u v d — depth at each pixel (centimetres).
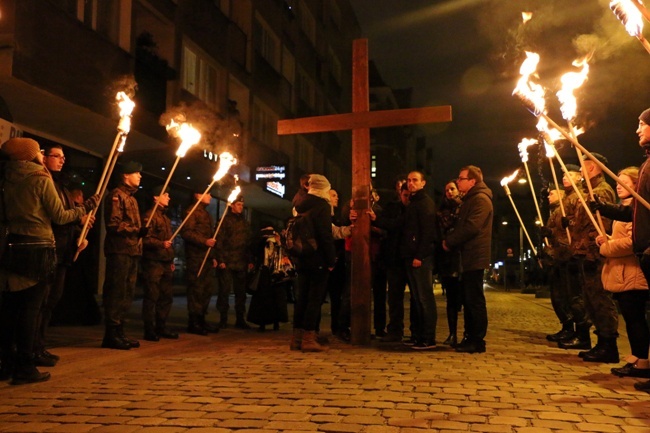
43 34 991
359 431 380
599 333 654
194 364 631
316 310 725
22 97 1025
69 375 568
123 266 712
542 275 3669
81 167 1344
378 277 898
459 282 784
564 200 758
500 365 622
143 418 412
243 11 2139
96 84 1135
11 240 501
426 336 744
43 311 592
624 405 448
